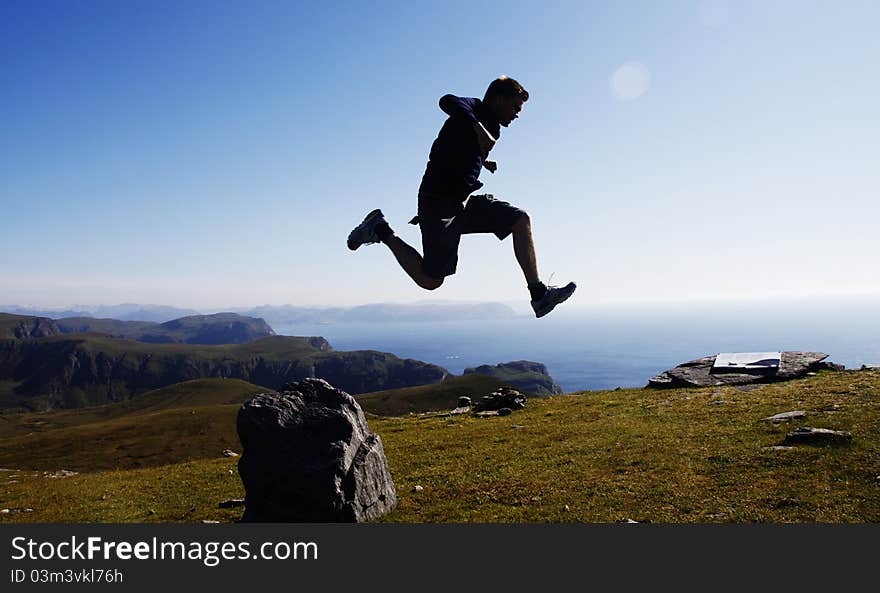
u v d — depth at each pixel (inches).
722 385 1327.5
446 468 804.6
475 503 613.0
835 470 568.4
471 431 1156.5
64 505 840.9
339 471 538.0
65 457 3270.2
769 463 621.9
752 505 510.9
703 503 531.5
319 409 580.7
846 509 475.8
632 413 1115.9
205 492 842.8
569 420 1145.4
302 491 534.6
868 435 669.3
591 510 547.5
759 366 1375.5
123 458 3228.3
